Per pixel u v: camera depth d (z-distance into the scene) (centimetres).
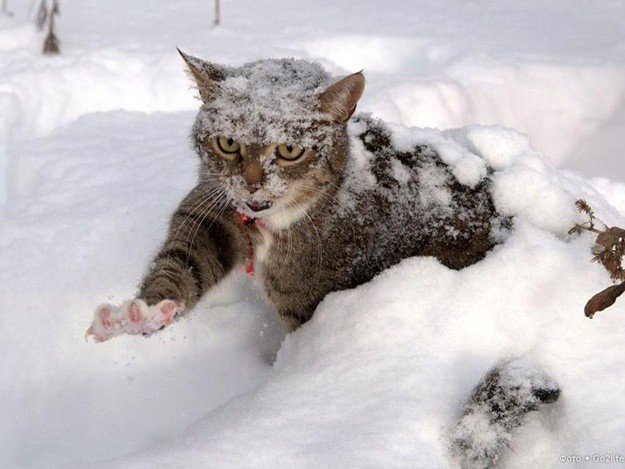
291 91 72
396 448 63
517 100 113
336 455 62
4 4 126
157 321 67
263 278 80
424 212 78
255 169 72
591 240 75
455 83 112
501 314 71
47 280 83
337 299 77
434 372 68
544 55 119
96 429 74
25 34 119
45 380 77
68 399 76
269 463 61
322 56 120
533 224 76
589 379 67
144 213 90
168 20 129
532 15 135
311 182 74
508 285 72
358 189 77
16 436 74
